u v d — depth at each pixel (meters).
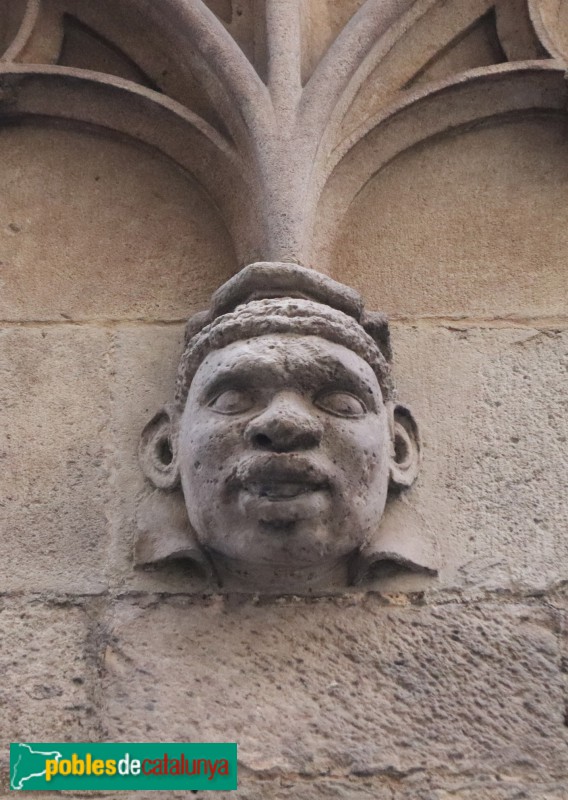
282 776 1.80
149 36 2.58
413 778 1.81
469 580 2.03
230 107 2.41
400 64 2.56
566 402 2.23
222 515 1.89
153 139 2.52
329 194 2.41
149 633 1.95
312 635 1.95
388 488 2.07
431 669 1.92
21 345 2.29
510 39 2.61
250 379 1.90
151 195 2.50
